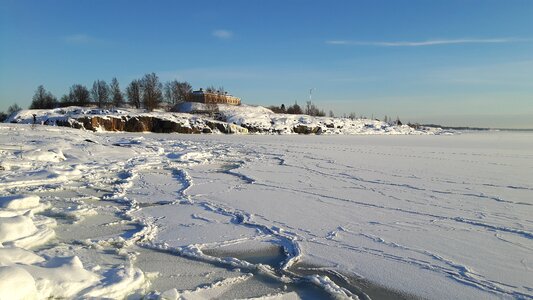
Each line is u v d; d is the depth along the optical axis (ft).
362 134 274.36
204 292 21.89
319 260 26.84
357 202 43.32
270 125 241.14
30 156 62.49
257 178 59.00
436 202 43.27
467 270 25.00
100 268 22.21
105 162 67.46
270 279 23.89
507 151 110.83
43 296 17.72
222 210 39.50
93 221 34.83
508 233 32.30
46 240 28.32
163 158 77.82
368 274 24.64
